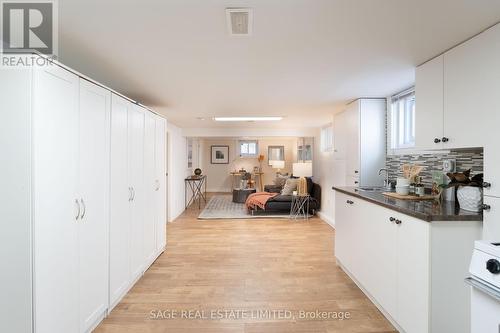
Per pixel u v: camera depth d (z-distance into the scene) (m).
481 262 1.19
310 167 6.21
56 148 1.58
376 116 3.55
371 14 1.48
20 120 1.41
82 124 1.83
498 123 1.52
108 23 1.57
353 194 2.70
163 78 2.61
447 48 1.92
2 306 1.44
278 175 9.05
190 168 8.16
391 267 2.02
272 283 2.77
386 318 2.14
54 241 1.57
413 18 1.51
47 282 1.51
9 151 1.41
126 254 2.53
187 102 3.68
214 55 2.05
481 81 1.65
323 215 5.78
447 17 1.50
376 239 2.25
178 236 4.53
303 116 4.82
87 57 2.09
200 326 2.05
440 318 1.63
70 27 1.61
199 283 2.77
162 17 1.50
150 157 3.17
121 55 2.05
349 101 3.68
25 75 1.40
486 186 1.58
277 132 6.58
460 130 1.81
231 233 4.71
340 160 4.32
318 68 2.35
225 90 3.07
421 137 2.23
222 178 10.57
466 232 1.64
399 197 2.30
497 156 1.52
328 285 2.72
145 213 3.01
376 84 2.86
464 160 2.25
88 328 1.92
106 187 2.16
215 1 1.35
